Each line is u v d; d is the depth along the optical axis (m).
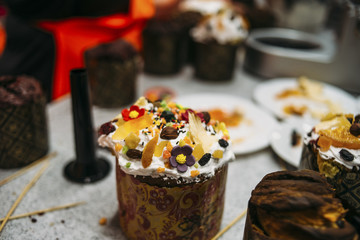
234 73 0.71
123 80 0.55
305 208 0.24
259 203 0.26
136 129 0.30
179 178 0.28
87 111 0.38
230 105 0.57
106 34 0.66
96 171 0.42
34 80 0.43
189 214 0.30
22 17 0.62
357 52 0.63
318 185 0.25
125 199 0.31
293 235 0.24
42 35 0.63
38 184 0.40
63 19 0.62
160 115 0.32
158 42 0.67
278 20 0.83
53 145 0.47
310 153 0.33
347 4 0.50
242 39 0.67
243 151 0.45
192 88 0.66
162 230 0.30
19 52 0.66
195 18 0.74
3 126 0.39
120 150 0.29
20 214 0.36
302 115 0.55
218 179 0.30
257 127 0.51
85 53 0.54
